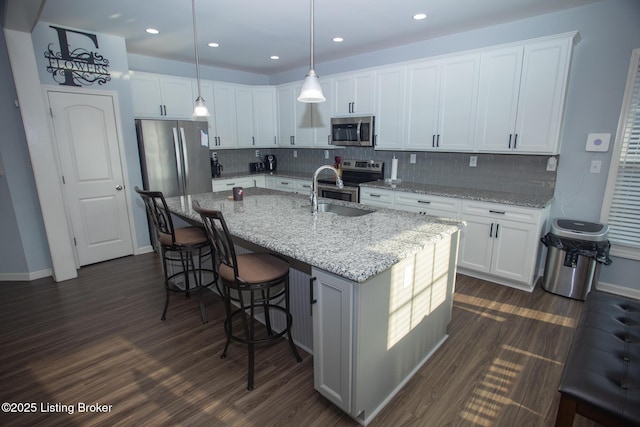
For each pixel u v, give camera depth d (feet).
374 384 5.65
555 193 10.82
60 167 11.80
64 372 6.91
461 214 11.16
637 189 9.50
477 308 9.32
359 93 14.25
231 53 14.61
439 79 11.79
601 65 9.53
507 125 10.53
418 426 5.54
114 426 5.57
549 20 10.16
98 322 8.80
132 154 13.47
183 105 15.44
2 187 10.87
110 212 13.15
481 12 9.94
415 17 10.34
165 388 6.43
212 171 17.13
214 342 7.91
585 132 10.03
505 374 6.73
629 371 4.51
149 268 12.49
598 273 9.96
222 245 6.66
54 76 11.25
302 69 17.62
